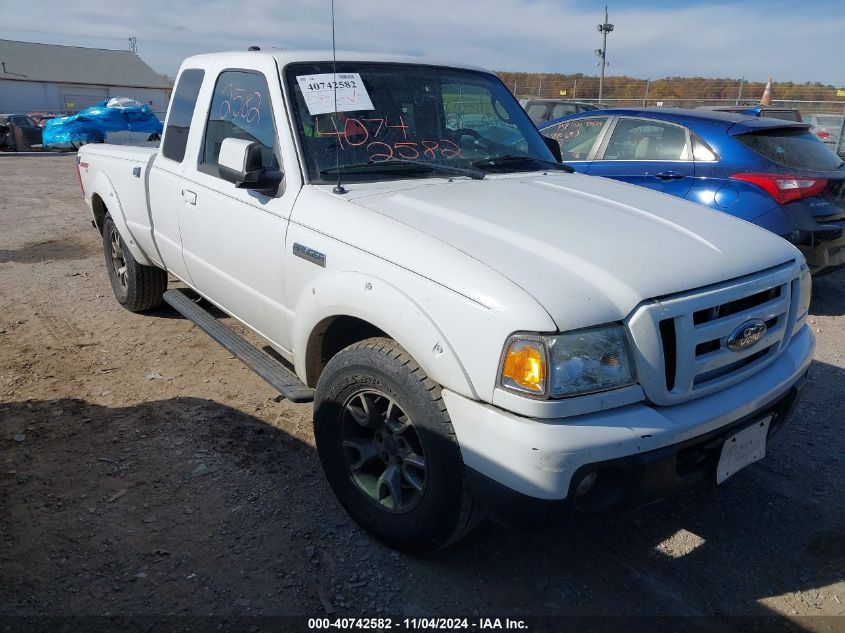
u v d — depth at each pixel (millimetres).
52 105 56594
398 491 2654
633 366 2182
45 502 2992
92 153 5371
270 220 3123
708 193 5859
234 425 3711
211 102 3781
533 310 2100
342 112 3289
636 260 2367
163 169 4168
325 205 2873
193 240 3859
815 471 3432
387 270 2488
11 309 5574
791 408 2699
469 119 3727
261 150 3121
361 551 2754
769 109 12648
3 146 23922
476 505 2412
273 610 2436
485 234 2516
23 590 2479
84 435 3572
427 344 2309
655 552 2820
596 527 2969
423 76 3674
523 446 2070
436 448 2352
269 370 3326
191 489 3121
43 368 4402
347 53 3600
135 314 5473
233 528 2859
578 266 2309
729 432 2375
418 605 2486
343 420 2799
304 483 3195
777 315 2611
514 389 2104
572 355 2084
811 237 5586
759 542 2893
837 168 6090
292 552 2732
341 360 2680
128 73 61219
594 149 6816
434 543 2566
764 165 5703
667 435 2162
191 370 4418
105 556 2670
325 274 2768
